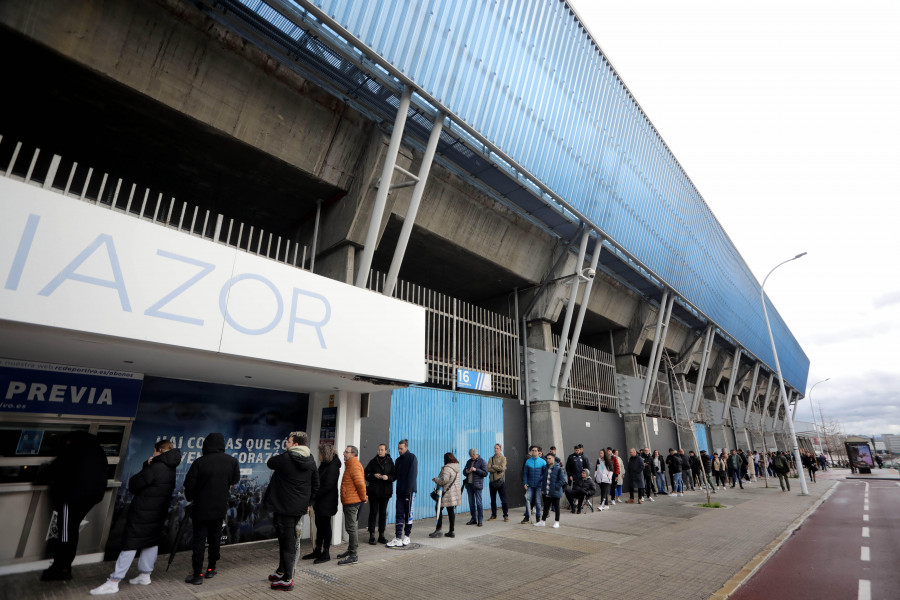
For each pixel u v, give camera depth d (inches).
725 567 245.6
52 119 303.4
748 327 1141.7
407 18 322.7
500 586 209.8
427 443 408.5
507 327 555.5
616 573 233.0
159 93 285.7
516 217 506.3
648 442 696.4
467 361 474.9
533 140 445.4
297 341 234.2
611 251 606.5
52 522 213.8
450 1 350.3
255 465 287.7
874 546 309.9
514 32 412.5
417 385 412.2
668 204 701.3
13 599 175.2
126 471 239.3
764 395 1620.3
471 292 603.5
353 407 315.9
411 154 386.3
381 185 334.6
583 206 519.8
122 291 179.2
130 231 186.5
